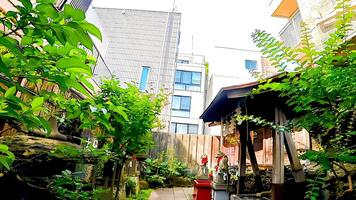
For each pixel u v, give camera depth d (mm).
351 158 1608
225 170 5656
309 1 5707
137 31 15180
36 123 934
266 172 6008
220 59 17562
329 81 1604
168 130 13367
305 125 2004
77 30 678
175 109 19984
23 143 2354
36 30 697
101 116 1490
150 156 10500
